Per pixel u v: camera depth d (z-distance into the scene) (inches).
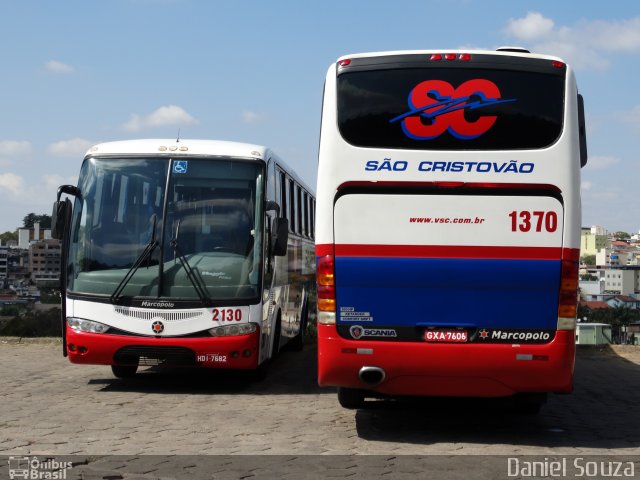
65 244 469.7
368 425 372.8
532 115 333.1
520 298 330.6
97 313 456.8
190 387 487.5
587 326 758.5
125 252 462.9
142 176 474.6
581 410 428.1
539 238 330.3
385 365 332.2
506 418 398.9
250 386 496.4
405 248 332.5
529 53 337.7
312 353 714.8
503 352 328.2
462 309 331.3
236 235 469.4
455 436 350.6
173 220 466.9
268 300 493.0
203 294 456.8
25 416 382.0
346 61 339.9
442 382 333.7
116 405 417.7
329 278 335.0
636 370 614.9
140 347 453.1
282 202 565.0
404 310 332.8
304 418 388.5
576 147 333.7
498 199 331.0
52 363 597.3
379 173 333.4
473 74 335.0
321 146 339.3
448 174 331.6
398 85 336.5
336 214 335.6
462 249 331.3
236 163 480.4
